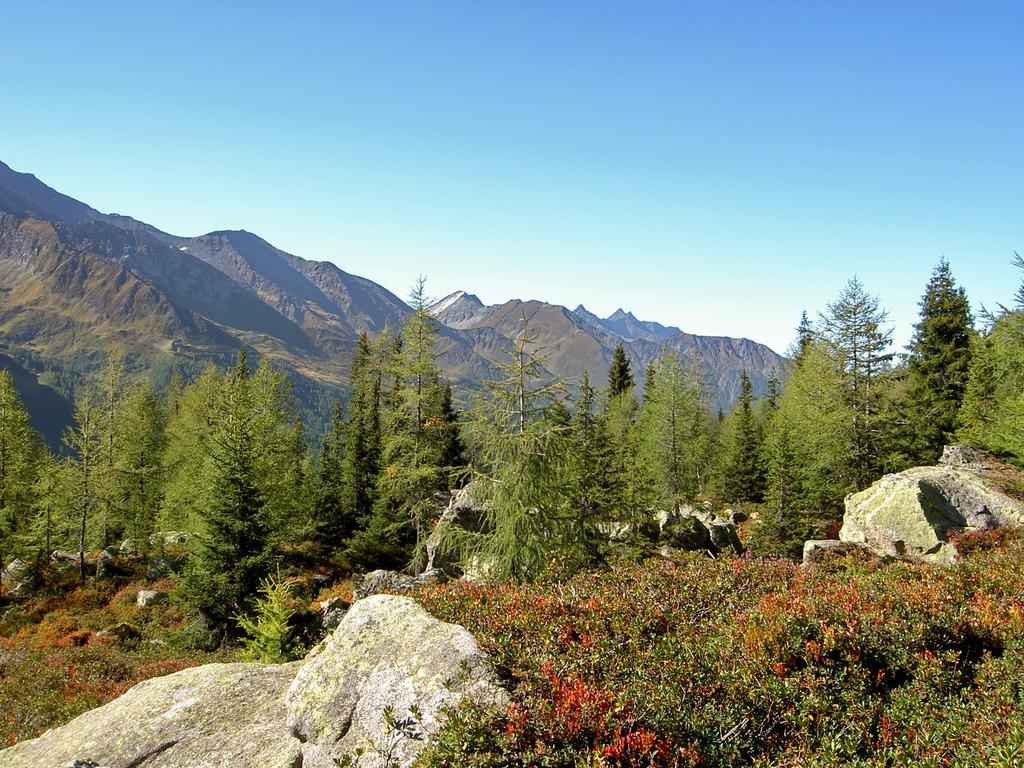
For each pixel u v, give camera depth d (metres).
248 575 24.73
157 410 56.69
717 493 50.19
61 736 8.39
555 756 4.66
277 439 42.22
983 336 34.41
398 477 33.91
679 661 6.20
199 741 7.31
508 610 7.70
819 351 38.22
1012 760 4.71
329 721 6.35
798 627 6.92
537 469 17.83
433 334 33.88
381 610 7.47
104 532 43.94
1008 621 7.57
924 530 19.22
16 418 41.62
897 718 5.76
